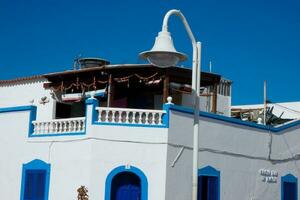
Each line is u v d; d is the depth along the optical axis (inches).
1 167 790.5
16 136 781.3
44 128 754.8
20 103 1026.1
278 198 894.4
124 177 704.4
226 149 803.4
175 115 727.1
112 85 892.0
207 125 776.3
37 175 743.1
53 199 716.7
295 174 936.9
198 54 508.4
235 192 811.4
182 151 731.4
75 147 711.1
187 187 732.7
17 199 761.0
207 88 1084.5
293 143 938.7
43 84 985.5
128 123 708.0
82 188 687.1
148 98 953.5
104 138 698.8
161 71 861.2
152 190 699.4
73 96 952.9
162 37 472.4
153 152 706.8
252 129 855.7
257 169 856.9
